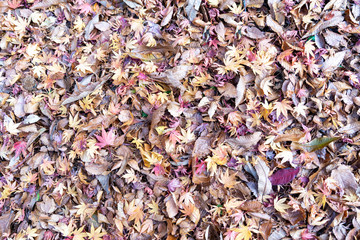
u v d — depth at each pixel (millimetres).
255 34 913
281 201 864
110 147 905
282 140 875
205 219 874
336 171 870
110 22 968
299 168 875
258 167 869
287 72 895
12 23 977
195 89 907
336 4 902
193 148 883
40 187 927
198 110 903
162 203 889
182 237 866
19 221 919
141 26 941
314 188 875
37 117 938
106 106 926
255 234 870
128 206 877
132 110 923
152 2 953
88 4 970
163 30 953
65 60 962
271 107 876
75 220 908
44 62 965
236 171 884
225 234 839
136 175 899
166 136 887
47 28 990
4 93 960
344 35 909
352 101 891
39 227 912
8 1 979
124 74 918
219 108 891
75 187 915
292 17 911
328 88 893
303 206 864
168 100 900
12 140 938
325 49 898
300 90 887
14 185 923
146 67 914
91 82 943
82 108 923
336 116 882
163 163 884
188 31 926
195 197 884
